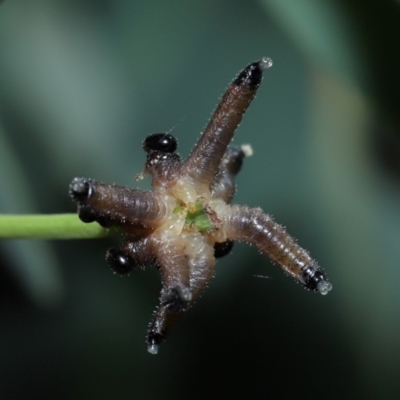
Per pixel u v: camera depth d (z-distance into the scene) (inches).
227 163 5.2
